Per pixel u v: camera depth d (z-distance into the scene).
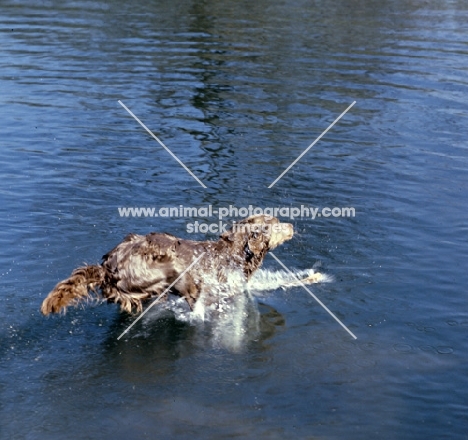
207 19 21.67
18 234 8.81
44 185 10.28
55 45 18.19
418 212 9.77
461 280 8.03
